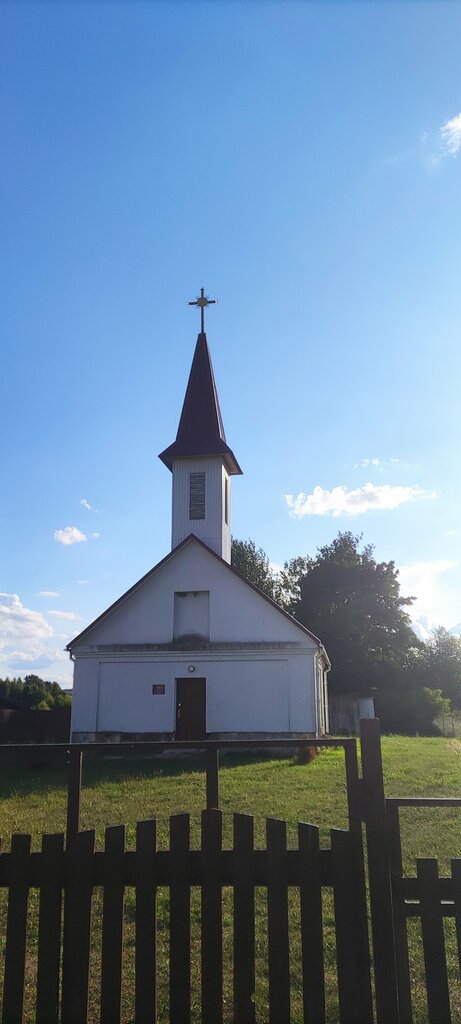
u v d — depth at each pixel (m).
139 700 25.23
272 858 4.30
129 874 4.38
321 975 4.17
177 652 25.33
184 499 28.67
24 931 4.35
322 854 4.39
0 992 5.08
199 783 15.61
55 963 4.25
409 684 51.53
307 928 4.22
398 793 14.20
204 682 25.19
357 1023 4.12
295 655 24.86
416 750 25.12
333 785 14.79
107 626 25.95
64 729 33.62
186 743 4.83
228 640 25.28
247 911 4.23
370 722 4.59
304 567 62.62
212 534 28.23
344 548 57.59
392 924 4.28
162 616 25.81
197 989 5.39
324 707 31.73
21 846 4.45
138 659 25.50
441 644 60.12
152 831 4.39
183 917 4.27
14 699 51.25
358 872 4.34
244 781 15.91
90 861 4.37
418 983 5.27
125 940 6.20
